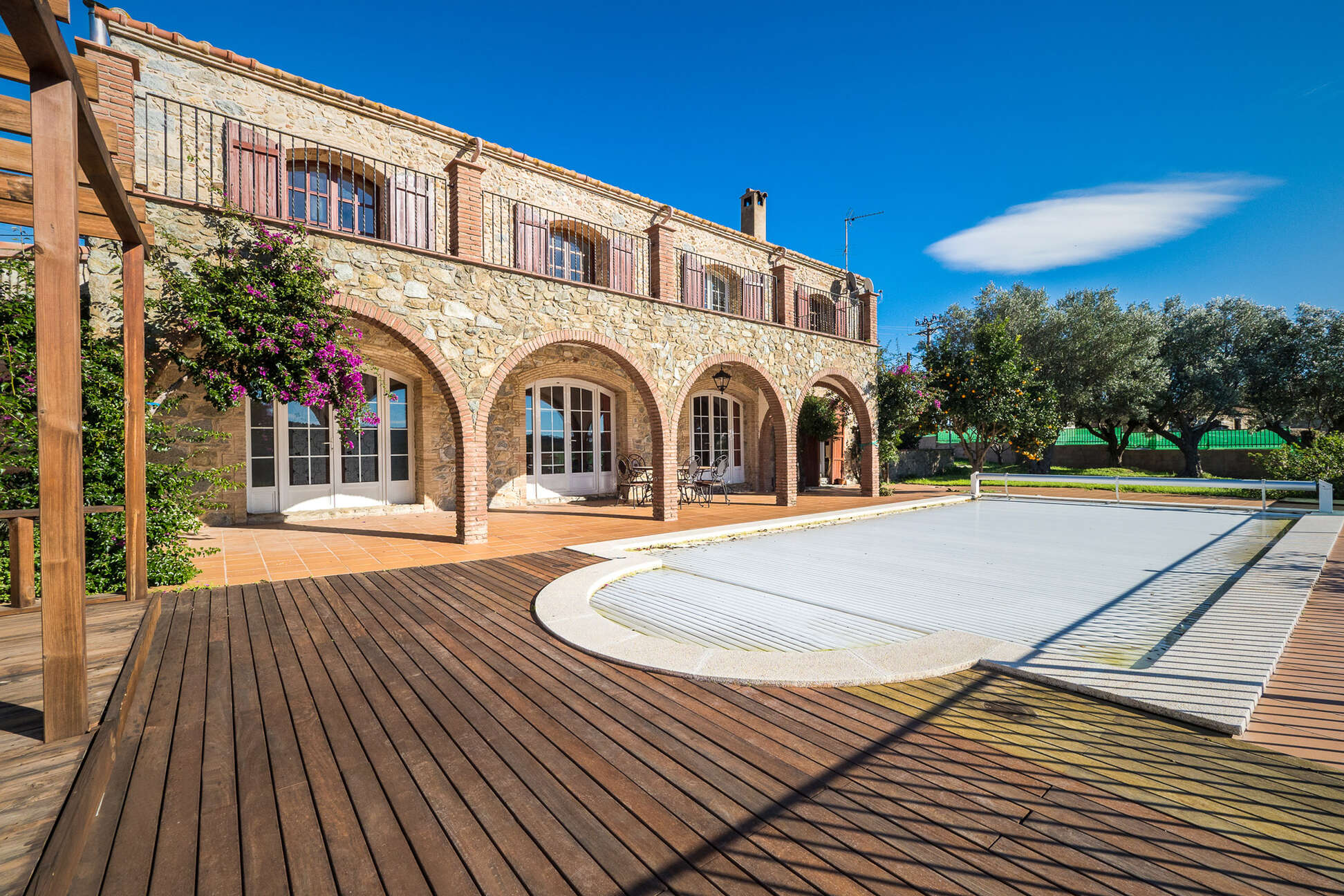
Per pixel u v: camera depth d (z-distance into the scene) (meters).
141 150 6.24
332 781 1.92
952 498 12.17
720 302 12.48
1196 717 2.35
